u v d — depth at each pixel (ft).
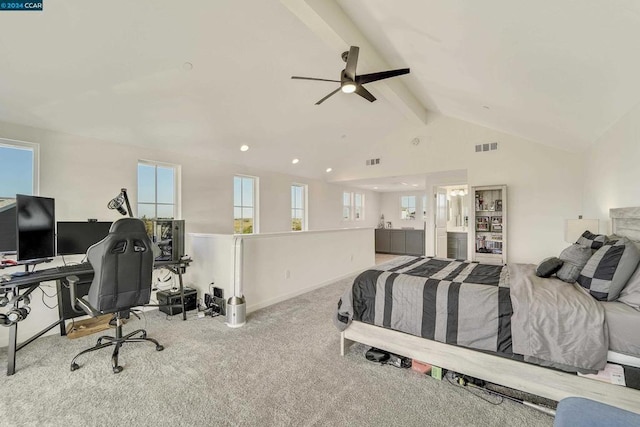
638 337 5.34
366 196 31.07
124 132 11.92
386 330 8.01
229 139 14.87
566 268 7.89
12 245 8.99
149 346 9.11
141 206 13.47
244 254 12.11
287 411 6.13
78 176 11.23
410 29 8.16
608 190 10.75
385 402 6.44
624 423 3.41
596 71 6.76
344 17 8.61
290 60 10.51
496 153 17.08
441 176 20.92
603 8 4.79
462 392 6.82
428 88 13.46
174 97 10.91
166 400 6.50
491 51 7.61
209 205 16.02
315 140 17.98
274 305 13.28
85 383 7.18
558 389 5.96
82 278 10.09
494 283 7.66
